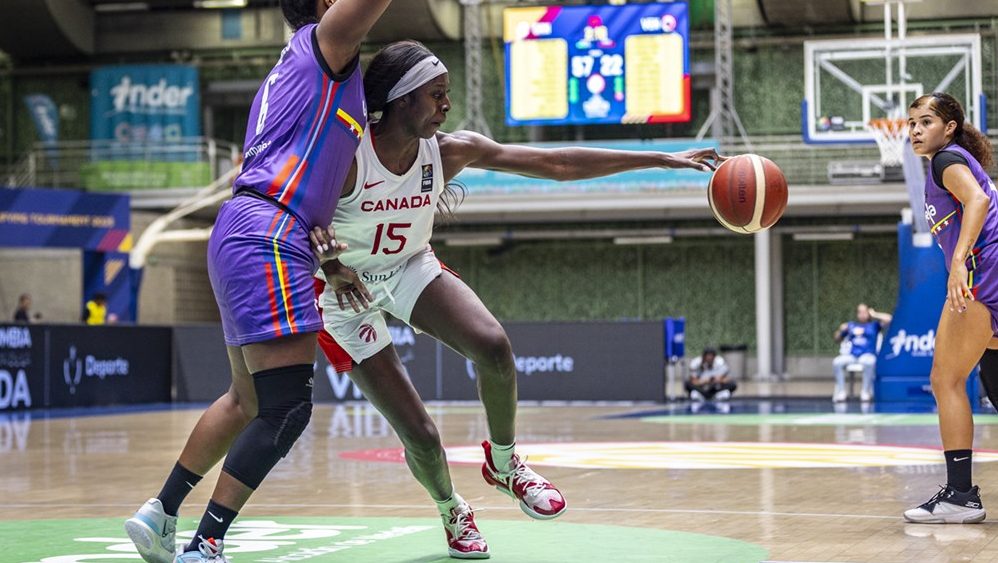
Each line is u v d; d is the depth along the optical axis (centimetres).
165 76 2709
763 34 2633
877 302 2586
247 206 315
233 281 310
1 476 686
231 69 2877
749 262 2647
